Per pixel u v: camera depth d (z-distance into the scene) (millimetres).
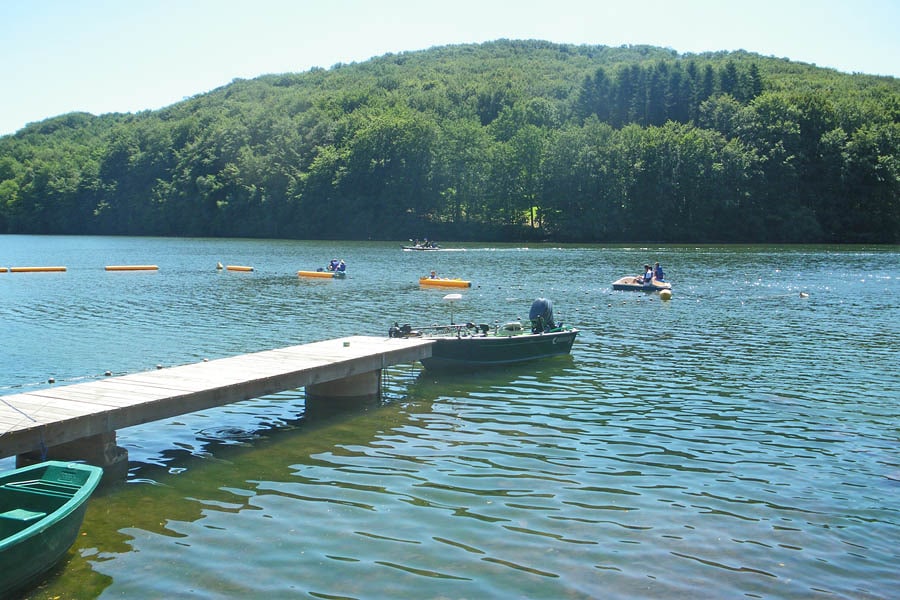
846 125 118188
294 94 184625
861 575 10156
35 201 154250
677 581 9953
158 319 33531
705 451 15250
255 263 71000
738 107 126000
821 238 110625
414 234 121812
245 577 10039
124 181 152250
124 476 13953
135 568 10297
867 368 23141
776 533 11438
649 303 39781
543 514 12078
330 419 17828
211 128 149375
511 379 21891
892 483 13531
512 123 136375
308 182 128125
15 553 9359
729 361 24344
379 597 9508
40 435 13039
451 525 11656
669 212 113625
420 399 19703
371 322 32656
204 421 17750
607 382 21438
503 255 81375
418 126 123875
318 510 12266
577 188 115250
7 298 41750
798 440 15977
